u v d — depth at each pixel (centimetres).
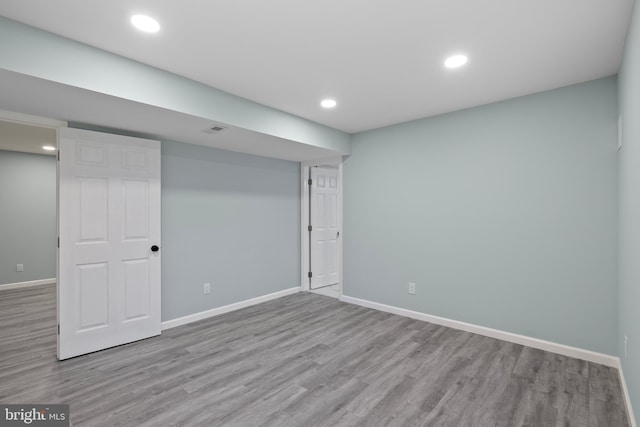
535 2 163
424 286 361
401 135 378
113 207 287
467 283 329
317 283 514
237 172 409
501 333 305
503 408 200
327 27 186
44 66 186
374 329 334
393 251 388
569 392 216
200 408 198
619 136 233
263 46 206
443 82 263
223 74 246
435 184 350
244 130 302
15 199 520
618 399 208
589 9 169
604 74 248
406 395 213
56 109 242
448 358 267
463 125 329
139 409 197
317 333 323
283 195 471
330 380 232
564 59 224
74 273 266
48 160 551
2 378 232
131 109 242
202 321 360
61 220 259
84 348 271
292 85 268
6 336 312
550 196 279
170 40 198
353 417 191
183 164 354
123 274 293
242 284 413
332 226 539
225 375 238
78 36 193
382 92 283
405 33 192
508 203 302
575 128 266
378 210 401
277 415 192
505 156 303
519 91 282
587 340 262
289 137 340
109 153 285
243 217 416
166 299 339
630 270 189
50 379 231
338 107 322
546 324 282
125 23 180
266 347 289
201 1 161
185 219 356
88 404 202
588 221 261
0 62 172
